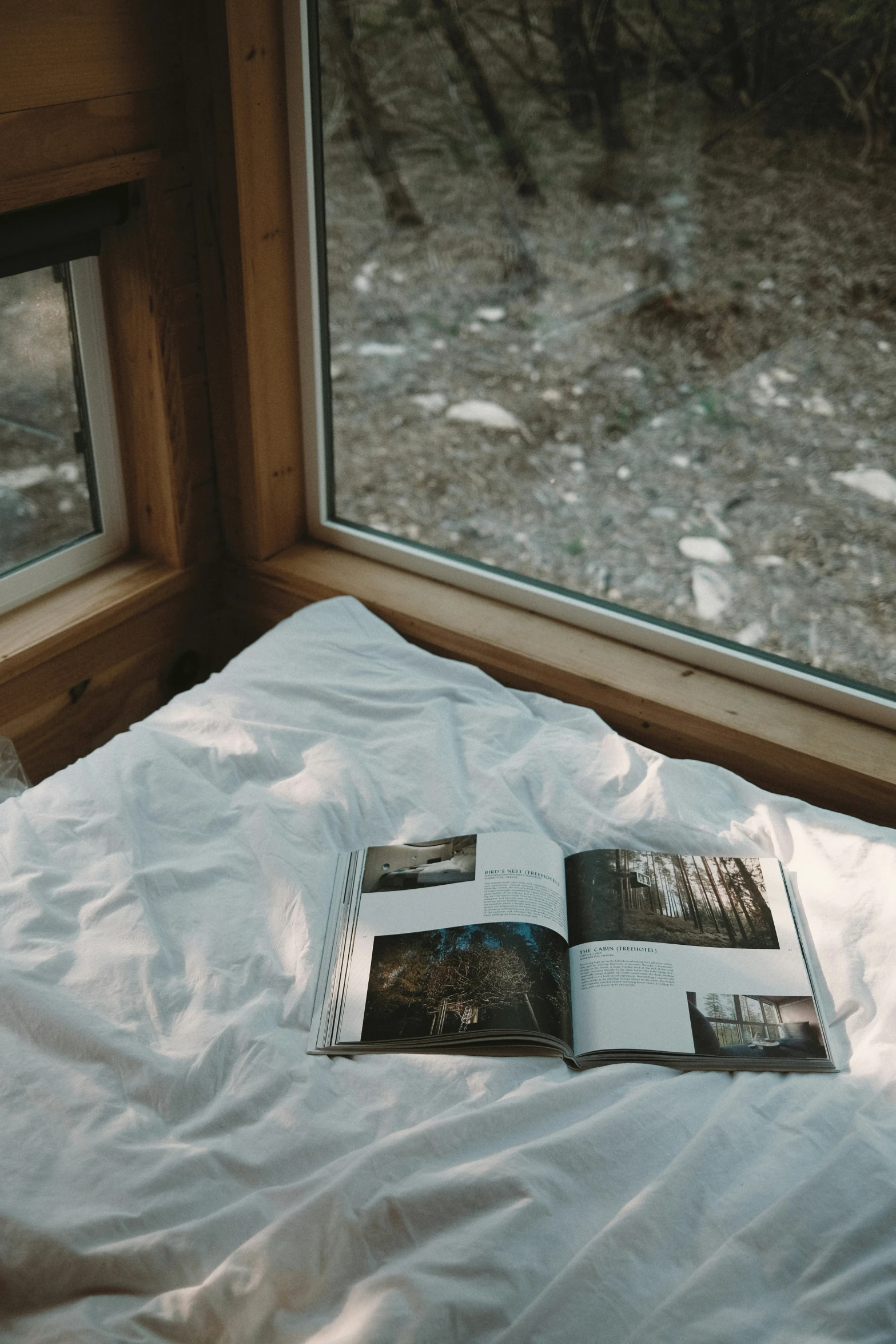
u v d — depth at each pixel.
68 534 1.83
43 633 1.70
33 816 1.33
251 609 2.03
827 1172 0.96
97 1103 1.02
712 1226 0.93
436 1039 1.12
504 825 1.39
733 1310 0.87
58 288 1.64
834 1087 1.06
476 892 1.28
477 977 1.17
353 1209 0.93
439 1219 0.93
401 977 1.18
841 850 1.37
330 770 1.45
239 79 1.56
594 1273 0.88
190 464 1.86
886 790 1.52
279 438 1.90
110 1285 0.90
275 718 1.56
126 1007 1.12
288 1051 1.10
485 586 1.90
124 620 1.84
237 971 1.18
